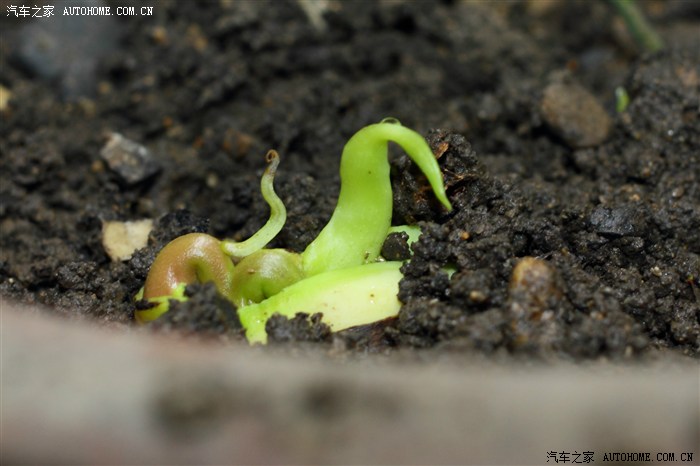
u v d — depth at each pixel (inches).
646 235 8.1
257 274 7.6
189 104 10.1
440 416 6.3
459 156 7.9
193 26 10.7
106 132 9.9
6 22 10.9
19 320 6.6
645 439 6.3
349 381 6.3
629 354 7.2
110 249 8.6
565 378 6.5
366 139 7.4
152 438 6.2
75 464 6.3
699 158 9.0
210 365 6.4
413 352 7.2
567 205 8.5
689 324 7.9
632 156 9.1
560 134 9.3
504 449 6.2
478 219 7.9
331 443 6.2
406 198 8.0
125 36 10.7
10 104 10.0
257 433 6.2
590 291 7.4
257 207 8.8
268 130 9.7
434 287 7.5
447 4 11.0
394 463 6.2
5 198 9.4
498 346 7.2
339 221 7.7
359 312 7.5
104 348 6.5
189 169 9.5
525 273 7.3
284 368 6.4
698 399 6.4
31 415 6.3
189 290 7.4
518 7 11.5
